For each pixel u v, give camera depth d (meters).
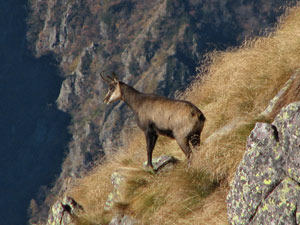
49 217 29.14
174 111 25.52
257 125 17.56
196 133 25.17
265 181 16.69
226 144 23.95
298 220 15.16
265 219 16.34
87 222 26.64
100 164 38.22
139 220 23.73
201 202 22.67
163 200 24.00
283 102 25.02
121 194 27.08
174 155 31.53
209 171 23.86
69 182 38.09
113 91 29.03
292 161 15.83
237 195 17.98
